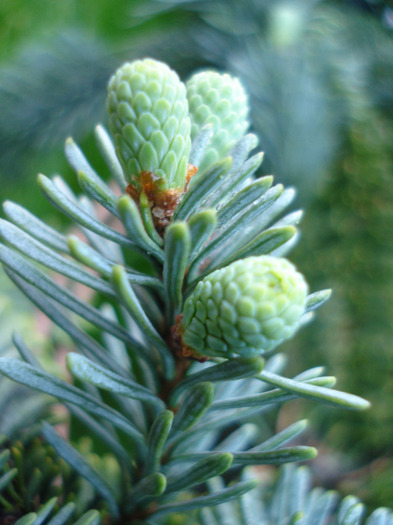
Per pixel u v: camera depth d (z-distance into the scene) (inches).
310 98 9.1
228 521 5.1
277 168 8.7
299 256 11.3
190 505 4.5
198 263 4.4
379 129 10.8
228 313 3.6
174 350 4.5
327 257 11.3
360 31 10.6
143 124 4.2
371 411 10.6
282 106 8.9
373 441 10.4
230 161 4.0
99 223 4.3
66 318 4.6
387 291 11.1
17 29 13.5
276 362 5.5
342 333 11.1
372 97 10.5
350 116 9.8
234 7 10.4
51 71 10.0
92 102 10.1
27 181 11.1
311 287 11.2
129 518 4.9
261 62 9.4
